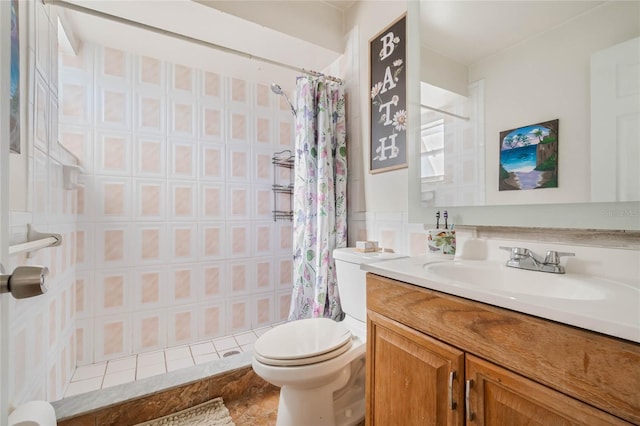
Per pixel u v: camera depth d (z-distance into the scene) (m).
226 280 2.17
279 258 2.38
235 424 1.30
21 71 0.85
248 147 2.27
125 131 1.85
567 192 0.87
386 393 0.94
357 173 1.78
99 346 1.76
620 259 0.79
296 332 1.26
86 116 1.74
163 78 1.97
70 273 1.57
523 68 0.98
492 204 1.05
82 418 1.17
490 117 1.07
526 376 0.61
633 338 0.48
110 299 1.80
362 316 1.37
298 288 1.75
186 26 1.60
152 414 1.30
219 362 1.54
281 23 1.66
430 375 0.80
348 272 1.45
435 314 0.80
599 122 0.81
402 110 1.46
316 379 1.08
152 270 1.92
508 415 0.63
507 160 1.01
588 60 0.84
